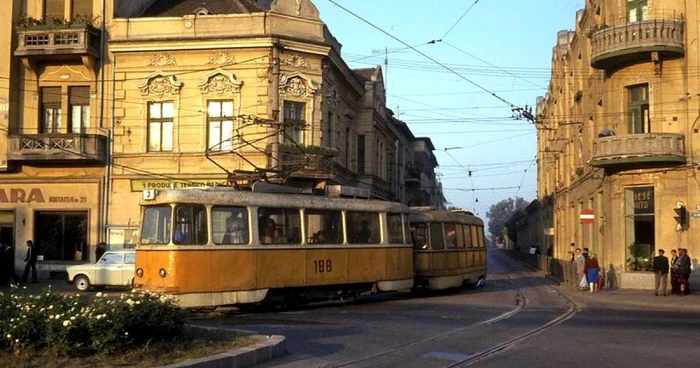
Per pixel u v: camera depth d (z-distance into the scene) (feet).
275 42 102.17
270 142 101.09
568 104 151.33
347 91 127.03
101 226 106.22
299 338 45.75
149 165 105.60
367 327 52.70
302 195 70.85
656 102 96.02
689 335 49.19
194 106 104.68
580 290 97.60
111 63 106.93
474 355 40.32
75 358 31.76
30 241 103.19
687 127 94.22
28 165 108.27
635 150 94.22
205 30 104.47
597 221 113.29
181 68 105.19
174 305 37.06
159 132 106.32
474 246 105.09
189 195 60.64
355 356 39.52
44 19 108.78
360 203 76.23
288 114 104.88
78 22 105.81
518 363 37.81
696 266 92.22
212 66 104.32
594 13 114.62
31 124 108.06
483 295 89.92
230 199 63.05
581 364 37.55
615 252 100.73
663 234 95.14
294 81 104.83
